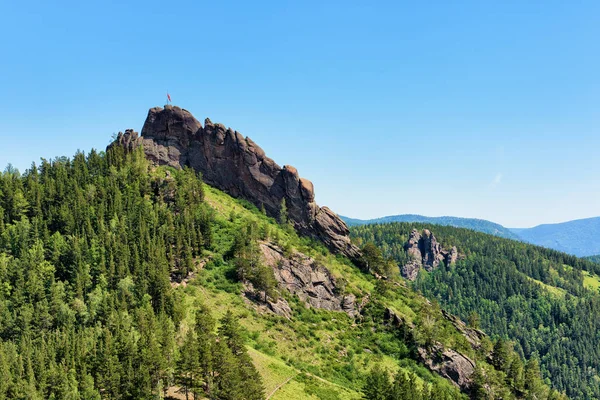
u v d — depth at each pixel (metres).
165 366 99.94
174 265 163.25
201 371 100.06
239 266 165.62
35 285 138.38
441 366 166.38
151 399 95.56
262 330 147.62
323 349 152.38
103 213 179.00
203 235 178.00
